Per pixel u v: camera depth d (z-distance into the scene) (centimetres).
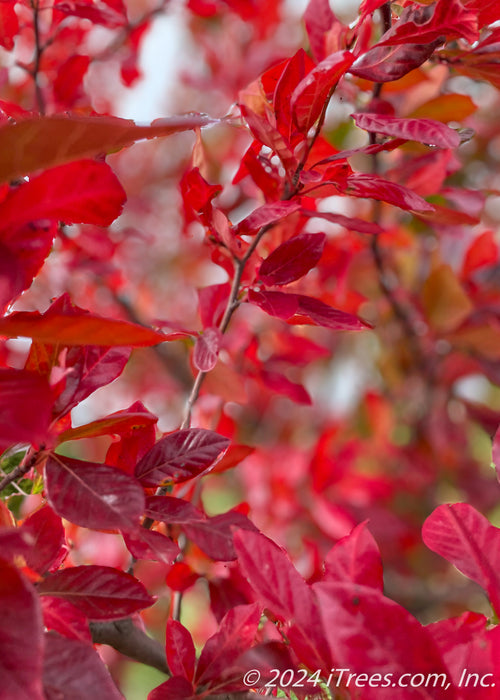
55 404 83
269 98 91
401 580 164
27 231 79
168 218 177
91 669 77
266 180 92
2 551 73
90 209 78
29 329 75
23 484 89
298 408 200
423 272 160
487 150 156
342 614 79
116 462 89
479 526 84
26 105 128
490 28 92
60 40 131
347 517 157
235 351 124
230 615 86
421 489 174
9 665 72
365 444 184
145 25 139
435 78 110
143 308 174
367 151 87
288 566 82
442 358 161
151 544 84
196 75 162
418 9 87
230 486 177
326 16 92
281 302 89
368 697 78
